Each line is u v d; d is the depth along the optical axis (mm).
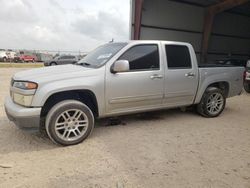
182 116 5594
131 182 2760
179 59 4945
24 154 3471
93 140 4027
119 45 4574
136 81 4359
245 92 9977
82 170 3021
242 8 18766
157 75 4578
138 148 3715
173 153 3555
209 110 5520
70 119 3797
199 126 4871
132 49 4398
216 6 17359
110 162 3244
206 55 18766
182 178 2865
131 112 4527
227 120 5383
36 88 3543
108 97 4145
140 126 4793
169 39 16578
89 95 4090
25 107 3574
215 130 4645
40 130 4215
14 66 28375
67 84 3734
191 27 17641
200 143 3963
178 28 16938
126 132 4434
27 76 3791
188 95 5121
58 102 3799
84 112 3877
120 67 3971
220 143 3979
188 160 3338
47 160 3289
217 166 3180
